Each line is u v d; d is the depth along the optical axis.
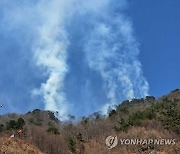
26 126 48.34
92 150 54.44
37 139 43.22
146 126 57.34
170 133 54.50
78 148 53.03
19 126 47.28
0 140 37.56
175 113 59.84
